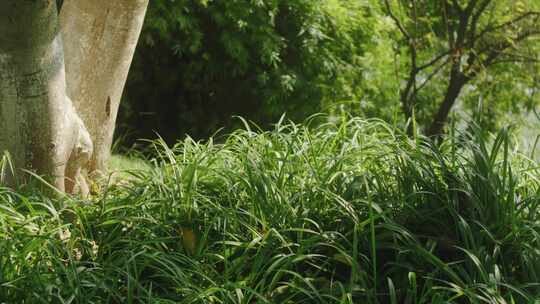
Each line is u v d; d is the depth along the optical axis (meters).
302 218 5.14
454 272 4.84
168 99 12.88
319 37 12.22
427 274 4.82
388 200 5.29
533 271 4.83
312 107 12.38
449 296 4.79
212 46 12.38
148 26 11.75
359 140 6.06
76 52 6.71
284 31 12.31
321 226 5.23
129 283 4.46
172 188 5.45
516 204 5.19
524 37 13.55
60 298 4.27
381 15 14.26
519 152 5.99
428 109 15.56
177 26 12.13
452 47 13.11
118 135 12.56
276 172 5.64
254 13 11.88
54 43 5.40
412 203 5.36
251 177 5.28
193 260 4.78
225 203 5.49
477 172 5.31
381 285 4.95
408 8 14.98
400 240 5.12
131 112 12.43
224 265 5.04
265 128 12.49
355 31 13.13
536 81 14.68
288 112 12.36
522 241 5.05
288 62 12.41
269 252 4.93
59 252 5.02
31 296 4.46
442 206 5.31
